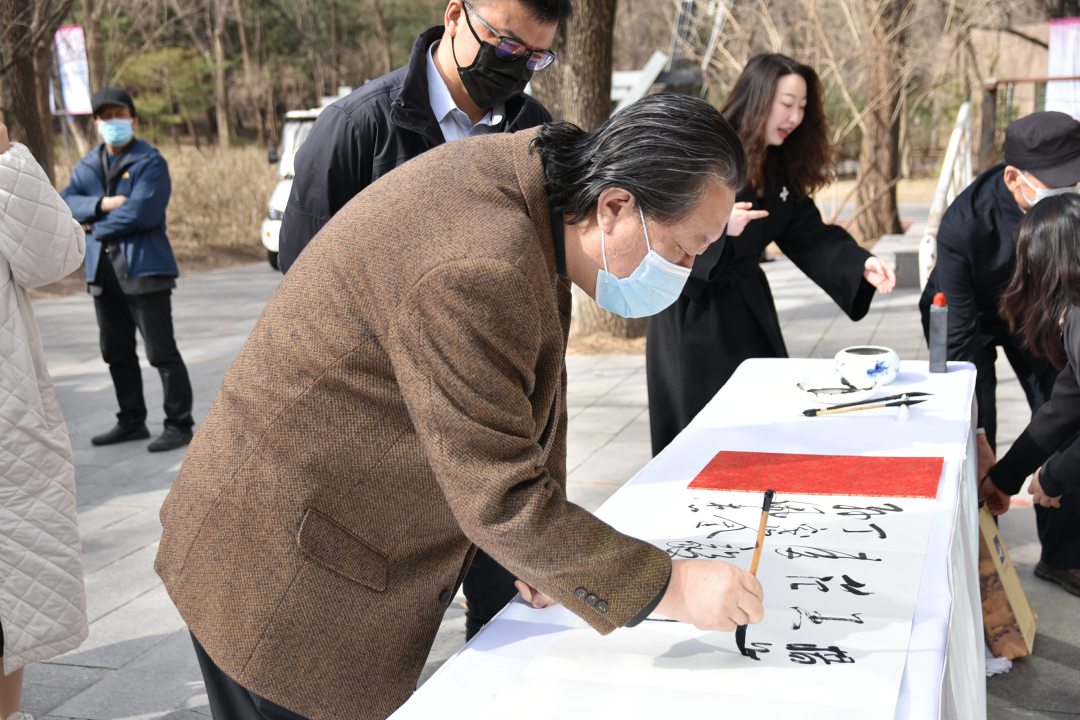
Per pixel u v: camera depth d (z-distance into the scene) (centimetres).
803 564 147
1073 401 225
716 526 164
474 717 113
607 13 642
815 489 179
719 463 198
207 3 2381
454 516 126
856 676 116
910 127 2219
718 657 123
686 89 1165
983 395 297
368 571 136
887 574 143
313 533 132
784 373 273
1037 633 272
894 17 1146
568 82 654
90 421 543
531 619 140
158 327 470
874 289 302
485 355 116
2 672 225
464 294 114
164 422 489
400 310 118
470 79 206
